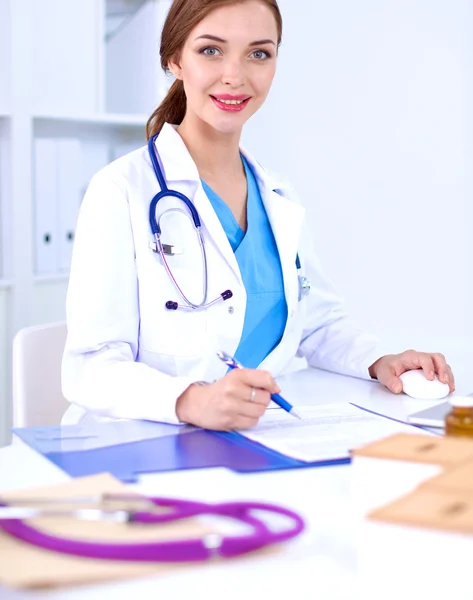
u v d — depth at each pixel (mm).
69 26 2719
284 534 733
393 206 2705
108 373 1295
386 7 2621
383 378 1472
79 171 2729
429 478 758
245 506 790
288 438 1106
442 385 1399
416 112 2617
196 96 1441
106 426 1195
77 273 1391
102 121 2766
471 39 2480
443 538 661
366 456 823
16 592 657
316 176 2840
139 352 1448
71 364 1342
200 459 1029
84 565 684
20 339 1514
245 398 1140
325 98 2775
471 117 2512
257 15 1389
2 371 2555
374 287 2787
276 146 2904
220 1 1372
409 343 2727
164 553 701
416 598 669
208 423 1152
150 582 679
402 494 803
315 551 754
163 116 1638
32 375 1526
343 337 1651
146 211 1446
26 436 1137
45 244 2652
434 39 2549
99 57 2818
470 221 2555
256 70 1428
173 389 1207
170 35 1459
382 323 2781
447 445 843
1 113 2461
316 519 837
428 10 2547
